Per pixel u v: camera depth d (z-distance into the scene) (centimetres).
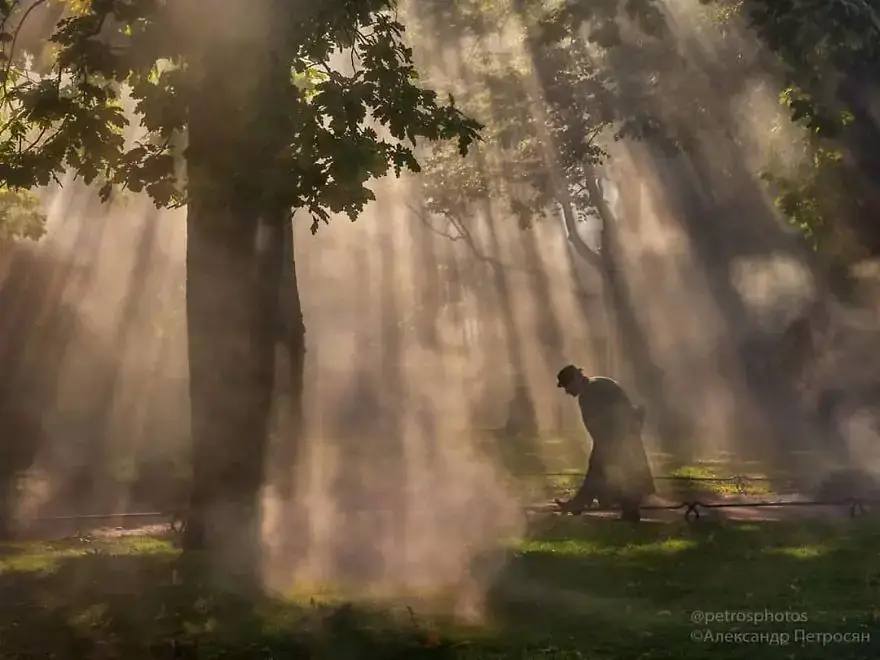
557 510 1778
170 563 1253
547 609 1047
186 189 1220
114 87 1420
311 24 1209
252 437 1237
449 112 1309
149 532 1667
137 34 1223
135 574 1244
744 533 1570
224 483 1230
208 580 1156
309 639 929
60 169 1313
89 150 1291
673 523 1694
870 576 1219
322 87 1232
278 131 1162
